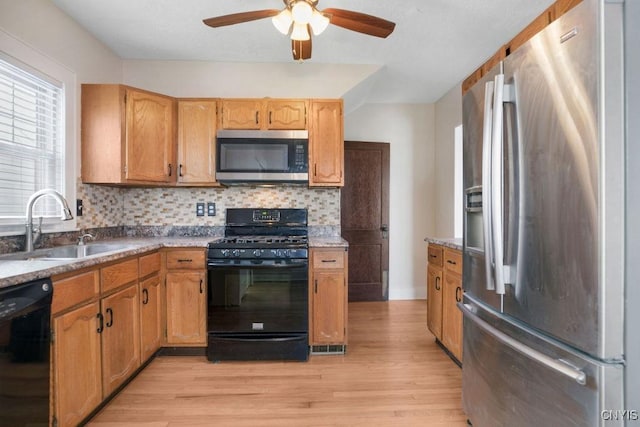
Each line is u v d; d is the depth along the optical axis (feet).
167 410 5.82
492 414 4.60
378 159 12.87
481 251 4.83
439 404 6.03
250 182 8.88
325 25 5.95
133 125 8.04
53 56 6.95
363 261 12.82
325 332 7.93
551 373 3.51
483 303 4.82
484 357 4.80
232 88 9.73
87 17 7.44
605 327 2.93
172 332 7.86
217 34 8.20
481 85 4.74
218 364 7.61
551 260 3.44
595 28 2.93
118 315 6.16
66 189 7.32
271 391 6.45
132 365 6.64
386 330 9.70
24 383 4.09
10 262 4.97
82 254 7.09
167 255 7.88
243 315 7.82
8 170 6.12
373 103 13.05
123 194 9.57
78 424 5.13
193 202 9.73
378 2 6.82
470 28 7.80
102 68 8.63
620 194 2.91
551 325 3.46
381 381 6.83
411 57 9.32
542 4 6.86
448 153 11.96
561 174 3.29
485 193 4.13
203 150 8.86
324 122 8.92
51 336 4.55
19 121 6.34
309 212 9.95
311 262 7.93
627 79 2.91
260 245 7.86
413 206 13.16
